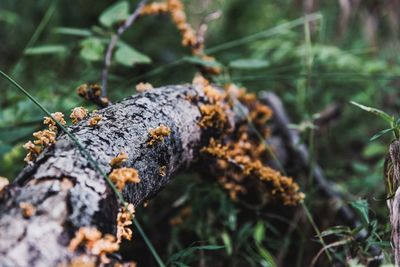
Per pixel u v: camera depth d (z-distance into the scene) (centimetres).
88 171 41
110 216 40
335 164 82
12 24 118
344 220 65
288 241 63
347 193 72
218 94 58
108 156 44
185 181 71
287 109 91
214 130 57
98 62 90
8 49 117
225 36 132
